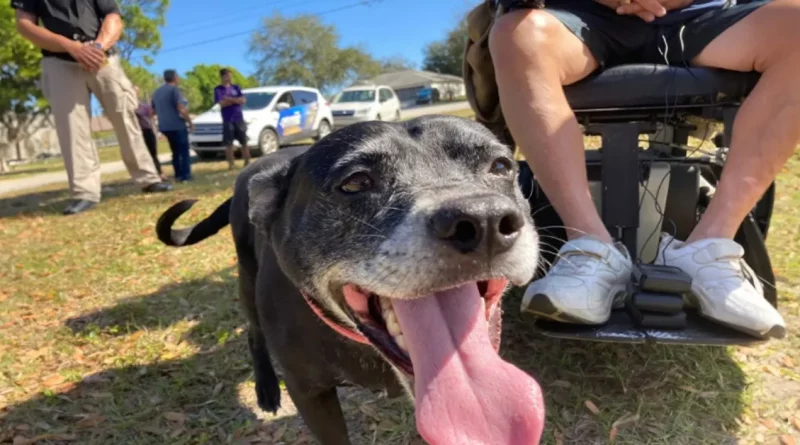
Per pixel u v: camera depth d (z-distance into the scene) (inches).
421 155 39.1
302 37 1156.5
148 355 66.5
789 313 63.2
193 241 66.3
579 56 51.1
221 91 227.0
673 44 52.7
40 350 69.5
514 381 33.0
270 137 305.4
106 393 59.1
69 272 98.3
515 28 49.3
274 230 44.4
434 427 31.7
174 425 54.1
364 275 34.5
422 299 35.6
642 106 51.9
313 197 39.7
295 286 42.3
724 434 46.4
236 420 54.6
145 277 92.4
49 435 52.7
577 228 47.8
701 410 49.2
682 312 43.7
